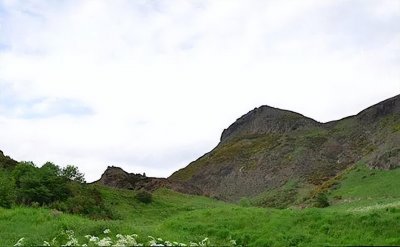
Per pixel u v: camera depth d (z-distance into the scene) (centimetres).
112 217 6109
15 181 6303
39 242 2797
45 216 3797
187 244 2764
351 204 6775
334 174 13750
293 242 2738
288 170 15525
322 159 15850
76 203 6094
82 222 3359
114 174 12231
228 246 2806
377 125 16888
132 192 8794
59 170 6994
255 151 19238
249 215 3488
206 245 2750
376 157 9900
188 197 10075
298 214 3238
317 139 18175
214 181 17500
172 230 3366
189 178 18838
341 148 16538
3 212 3994
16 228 3394
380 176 8825
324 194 8450
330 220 2984
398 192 7212
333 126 19862
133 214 6825
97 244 2566
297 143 18125
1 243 2916
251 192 14925
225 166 18525
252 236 2948
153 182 12038
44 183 6238
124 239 2484
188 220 3619
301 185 13175
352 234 2733
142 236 2822
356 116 19588
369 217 2908
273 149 18462
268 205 11400
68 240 2803
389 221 2805
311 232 2880
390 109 17650
